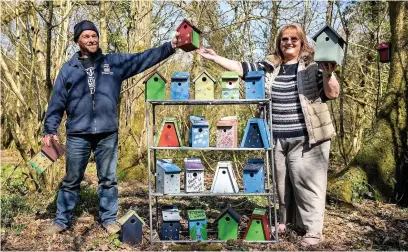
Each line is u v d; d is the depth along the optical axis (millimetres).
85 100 4434
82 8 7961
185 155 8961
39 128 6094
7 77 5945
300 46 4594
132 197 6543
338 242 4516
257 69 4613
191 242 4367
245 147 4352
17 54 6367
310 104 4402
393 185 6422
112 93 4527
